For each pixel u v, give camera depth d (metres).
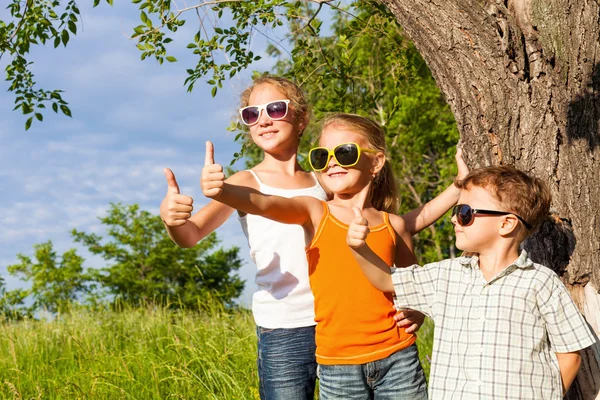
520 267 2.35
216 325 6.98
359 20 4.94
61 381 5.25
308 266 2.63
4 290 18.73
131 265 20.02
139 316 8.05
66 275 19.28
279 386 2.77
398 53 5.18
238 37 4.83
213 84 4.85
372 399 2.56
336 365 2.53
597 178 2.75
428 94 14.60
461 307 2.38
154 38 4.64
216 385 4.77
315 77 4.96
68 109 5.55
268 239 2.83
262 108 2.99
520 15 2.94
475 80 2.90
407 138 15.34
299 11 4.87
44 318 7.98
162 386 4.97
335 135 2.71
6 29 5.32
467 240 2.41
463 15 2.91
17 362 6.06
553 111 2.81
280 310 2.79
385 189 2.97
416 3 3.00
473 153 2.94
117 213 20.59
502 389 2.23
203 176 2.18
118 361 5.51
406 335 2.57
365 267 2.45
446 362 2.37
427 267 2.52
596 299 2.71
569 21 2.83
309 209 2.61
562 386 2.31
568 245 2.77
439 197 3.05
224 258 20.89
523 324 2.28
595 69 2.78
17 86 5.46
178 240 2.57
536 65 2.84
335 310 2.53
